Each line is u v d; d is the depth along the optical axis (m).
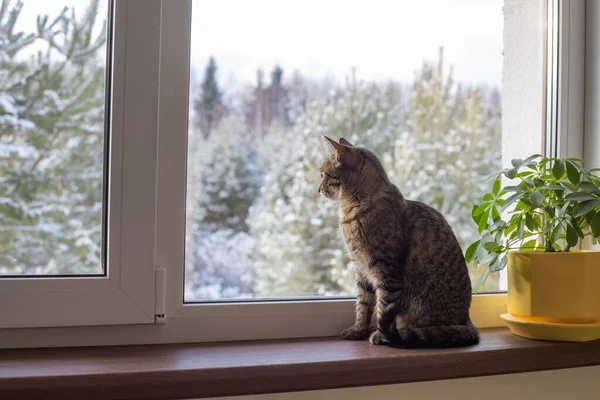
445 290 1.22
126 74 1.12
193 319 1.18
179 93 1.17
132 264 1.12
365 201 1.21
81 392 0.88
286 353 1.08
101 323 1.10
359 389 1.10
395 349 1.12
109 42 1.14
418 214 1.26
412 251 1.22
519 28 1.55
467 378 1.17
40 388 0.87
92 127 1.13
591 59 1.43
